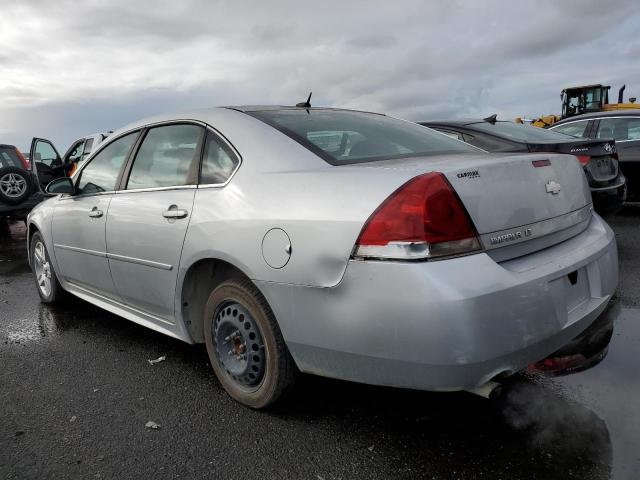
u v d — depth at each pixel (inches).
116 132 153.9
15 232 412.8
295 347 96.0
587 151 222.2
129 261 132.4
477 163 90.7
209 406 112.6
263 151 107.3
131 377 128.6
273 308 97.1
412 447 94.6
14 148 414.9
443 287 78.4
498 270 83.1
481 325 78.7
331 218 88.0
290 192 96.8
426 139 127.9
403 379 83.7
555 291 89.8
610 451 90.3
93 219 146.6
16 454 97.3
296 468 90.4
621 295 169.3
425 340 79.1
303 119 121.0
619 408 103.4
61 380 128.3
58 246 170.2
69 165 468.4
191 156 121.0
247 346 106.7
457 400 109.8
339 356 89.5
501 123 266.8
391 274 81.0
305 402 111.3
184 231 113.5
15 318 179.9
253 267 98.7
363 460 91.6
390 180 86.2
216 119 120.3
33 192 402.9
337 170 95.7
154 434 102.5
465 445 94.2
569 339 94.0
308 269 89.9
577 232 107.8
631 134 317.7
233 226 102.4
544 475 85.0
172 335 127.9
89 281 157.2
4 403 117.2
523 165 96.5
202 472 90.4
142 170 135.3
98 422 107.7
